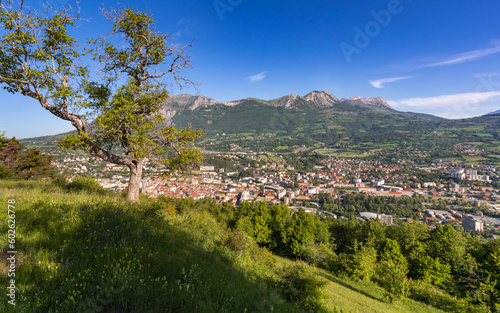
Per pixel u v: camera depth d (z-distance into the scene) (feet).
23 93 29.50
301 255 104.37
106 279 9.98
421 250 114.11
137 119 35.27
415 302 55.67
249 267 25.52
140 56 38.88
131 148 35.70
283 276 22.61
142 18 37.01
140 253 13.88
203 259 18.11
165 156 39.09
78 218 16.85
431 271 91.50
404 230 136.46
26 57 29.25
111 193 46.50
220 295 11.89
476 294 66.85
